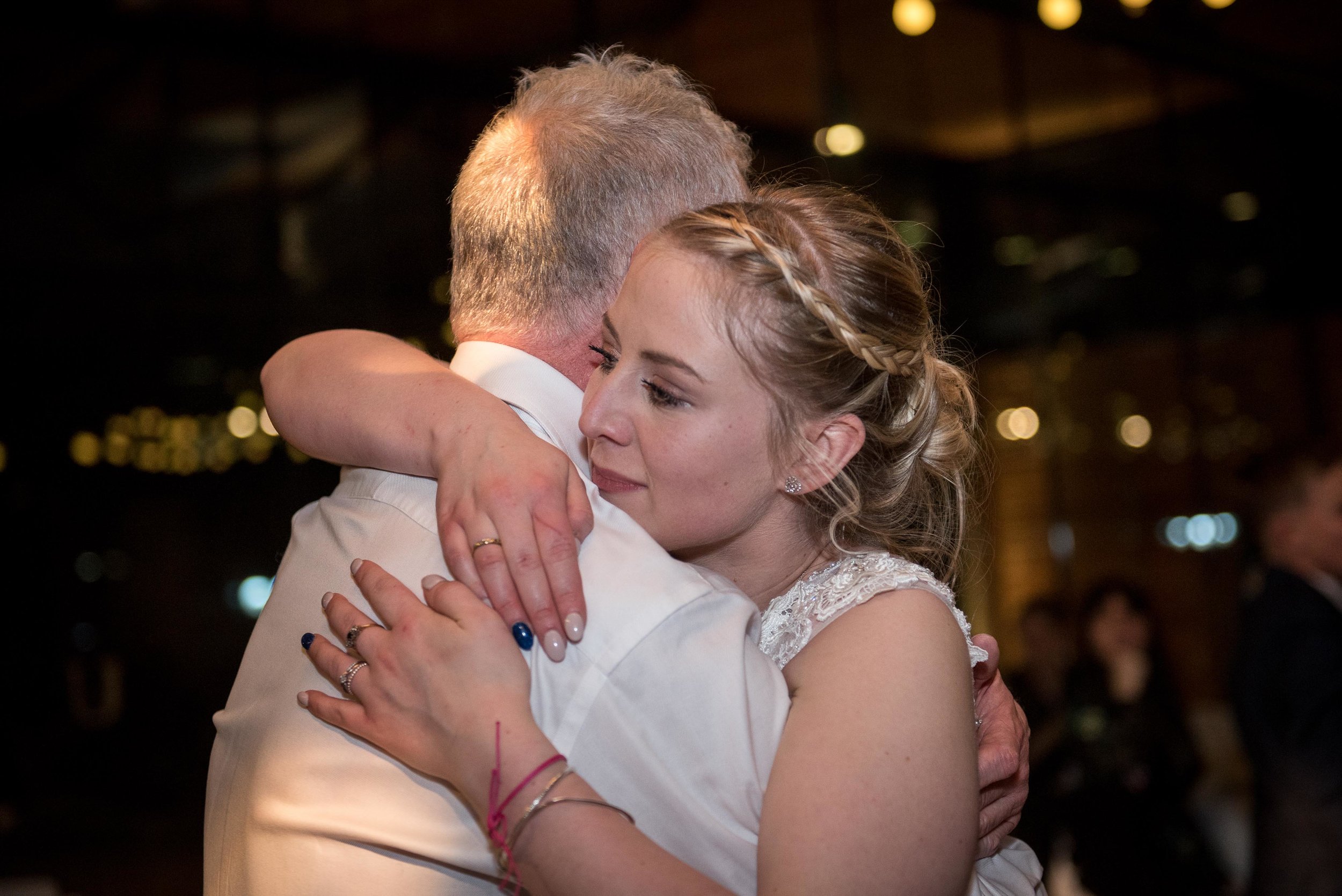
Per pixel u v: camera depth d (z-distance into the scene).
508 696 0.93
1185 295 7.14
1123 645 4.10
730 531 1.12
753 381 1.07
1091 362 7.09
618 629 0.97
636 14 5.20
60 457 6.60
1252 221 7.10
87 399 6.42
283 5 5.20
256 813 1.05
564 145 1.20
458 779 0.93
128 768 6.97
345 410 1.16
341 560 1.10
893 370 1.11
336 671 1.01
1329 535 3.17
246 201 5.78
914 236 6.60
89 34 4.94
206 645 6.92
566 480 1.03
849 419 1.10
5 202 5.62
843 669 0.99
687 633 0.98
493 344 1.21
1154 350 7.14
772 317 1.06
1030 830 3.99
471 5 5.17
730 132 1.33
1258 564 3.53
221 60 5.31
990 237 6.88
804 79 5.87
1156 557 7.02
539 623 0.95
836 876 0.88
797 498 1.16
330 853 1.00
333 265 5.88
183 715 6.99
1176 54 5.72
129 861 6.55
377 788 1.00
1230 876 4.33
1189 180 7.00
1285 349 7.09
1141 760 3.92
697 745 0.96
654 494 1.09
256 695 1.11
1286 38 6.00
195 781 7.04
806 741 0.95
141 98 5.52
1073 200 6.98
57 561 6.77
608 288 1.20
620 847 0.88
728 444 1.07
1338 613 3.17
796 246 1.09
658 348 1.06
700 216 1.11
